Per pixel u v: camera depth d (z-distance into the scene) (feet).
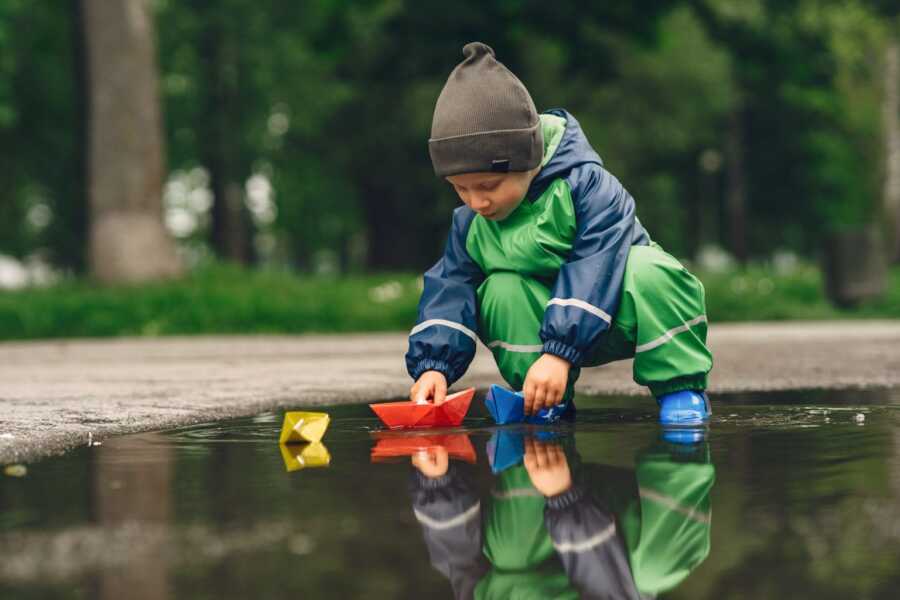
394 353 22.48
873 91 80.84
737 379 13.43
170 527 4.53
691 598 3.32
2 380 15.44
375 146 73.41
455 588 3.46
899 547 3.89
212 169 78.89
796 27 56.90
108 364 19.72
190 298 35.99
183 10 72.84
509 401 8.51
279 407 11.00
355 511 4.87
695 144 99.76
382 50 62.49
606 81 57.36
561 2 54.44
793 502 4.84
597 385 12.93
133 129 40.63
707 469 5.93
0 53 61.77
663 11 55.31
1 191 77.61
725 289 41.24
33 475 6.12
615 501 5.06
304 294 38.19
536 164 8.69
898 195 81.30
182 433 8.44
